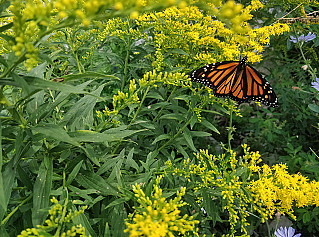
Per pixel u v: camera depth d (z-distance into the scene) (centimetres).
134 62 277
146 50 272
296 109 384
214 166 181
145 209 133
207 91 232
